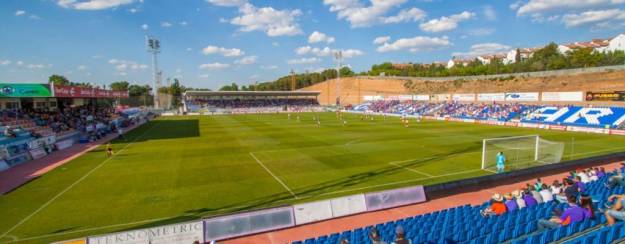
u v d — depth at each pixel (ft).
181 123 193.16
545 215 37.63
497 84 275.80
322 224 44.06
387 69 510.17
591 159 75.41
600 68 214.28
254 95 345.92
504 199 43.27
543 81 240.94
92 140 123.03
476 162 79.71
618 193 44.11
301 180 65.00
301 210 44.39
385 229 35.63
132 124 188.44
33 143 93.50
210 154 92.32
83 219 45.78
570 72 230.68
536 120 166.71
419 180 64.59
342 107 338.75
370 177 66.95
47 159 89.45
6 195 56.80
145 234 36.88
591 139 113.70
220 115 265.95
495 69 334.85
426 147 101.45
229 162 81.56
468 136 126.41
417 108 253.85
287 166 76.89
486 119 182.91
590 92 167.43
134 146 108.17
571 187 37.52
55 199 54.24
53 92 111.34
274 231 41.91
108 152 93.30
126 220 45.44
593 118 150.30
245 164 79.15
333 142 112.88
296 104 358.43
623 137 118.01
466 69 362.74
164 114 272.92
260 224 41.65
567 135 124.98
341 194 56.39
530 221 34.12
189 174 69.82
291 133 139.44
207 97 344.49
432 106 246.47
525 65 316.81
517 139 106.42
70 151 101.96
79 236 40.55
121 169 75.00
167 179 65.98
